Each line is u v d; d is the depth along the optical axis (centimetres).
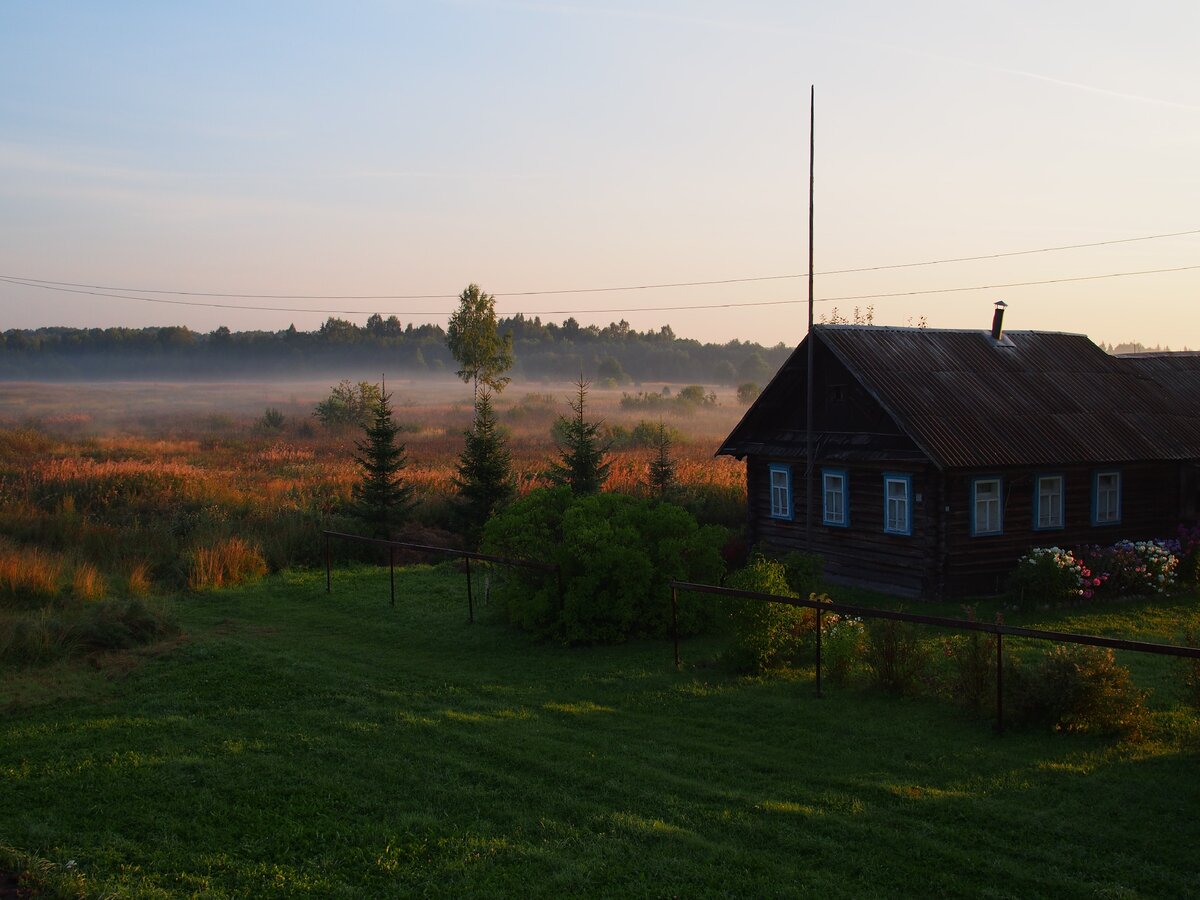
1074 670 1128
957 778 984
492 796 961
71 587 2062
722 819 884
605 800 945
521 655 1620
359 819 907
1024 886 743
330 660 1579
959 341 2525
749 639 1447
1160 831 837
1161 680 1352
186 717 1254
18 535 2569
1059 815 878
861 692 1326
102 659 1557
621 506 1864
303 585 2292
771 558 2381
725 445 2725
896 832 846
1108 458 2203
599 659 1585
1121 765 1005
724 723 1205
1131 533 2338
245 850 839
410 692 1376
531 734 1162
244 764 1059
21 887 745
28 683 1408
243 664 1530
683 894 744
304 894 756
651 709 1285
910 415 2089
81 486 3294
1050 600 1967
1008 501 2173
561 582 1745
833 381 2406
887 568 2222
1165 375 2758
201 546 2441
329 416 7381
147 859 820
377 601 2086
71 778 1018
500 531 1839
